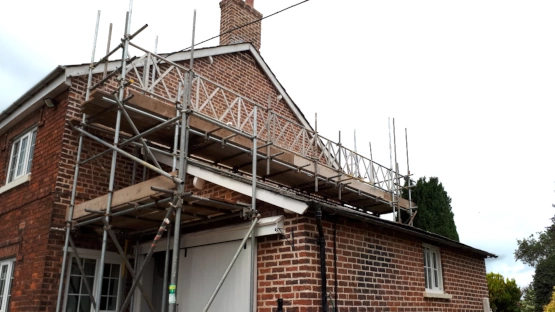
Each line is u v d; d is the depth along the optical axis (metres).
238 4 13.98
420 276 8.98
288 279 6.59
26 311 8.10
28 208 9.09
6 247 9.47
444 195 15.49
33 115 9.95
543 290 19.73
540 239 30.12
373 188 12.01
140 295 8.81
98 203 7.30
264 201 7.09
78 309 8.46
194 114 6.88
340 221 7.30
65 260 7.76
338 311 6.77
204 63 11.77
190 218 7.62
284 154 9.45
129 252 9.20
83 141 8.90
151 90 8.00
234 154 8.94
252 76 13.20
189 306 7.95
